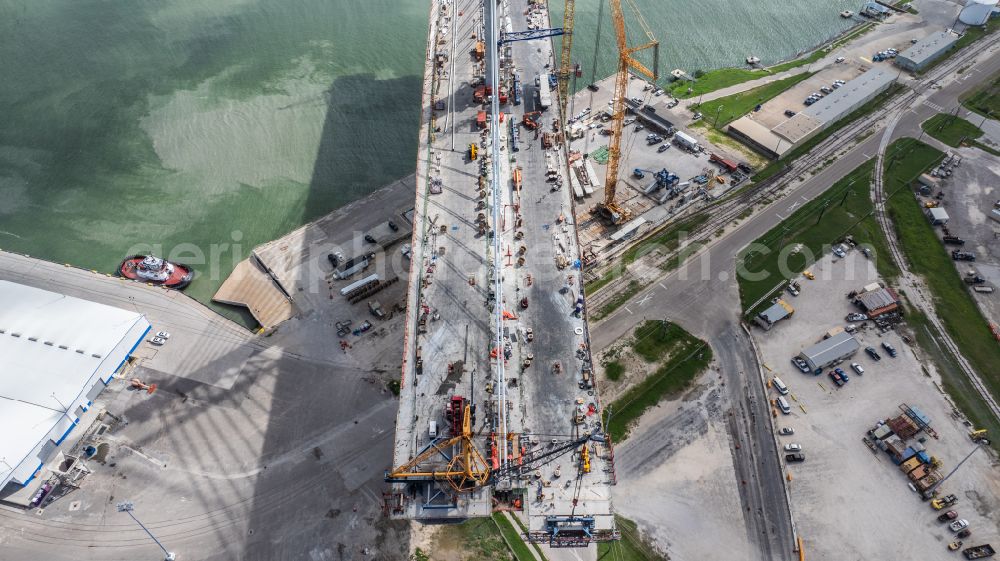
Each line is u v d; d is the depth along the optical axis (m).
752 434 129.25
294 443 128.38
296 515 118.06
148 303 154.50
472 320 116.81
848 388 137.25
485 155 149.62
